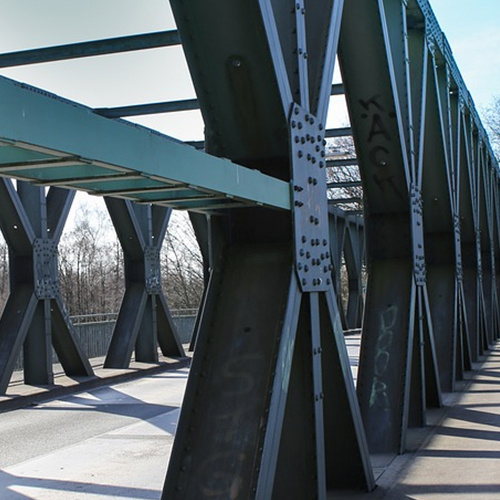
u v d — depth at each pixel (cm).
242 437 360
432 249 1189
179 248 4772
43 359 1352
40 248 1340
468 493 538
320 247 457
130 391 1366
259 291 404
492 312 1992
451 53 1284
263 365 377
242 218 426
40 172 273
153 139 279
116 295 4656
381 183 768
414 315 781
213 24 395
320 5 501
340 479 535
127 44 869
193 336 2027
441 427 800
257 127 420
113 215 1698
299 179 427
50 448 859
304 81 452
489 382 1178
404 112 810
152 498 617
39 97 222
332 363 490
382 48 702
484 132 1970
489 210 2133
